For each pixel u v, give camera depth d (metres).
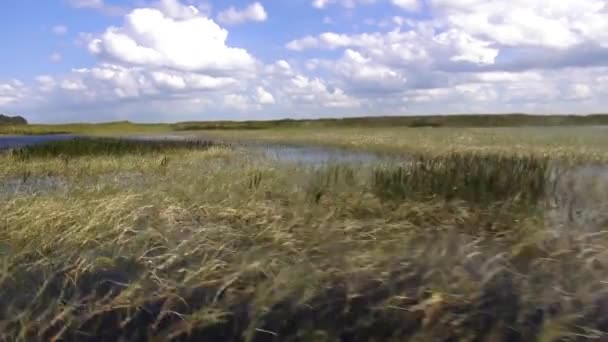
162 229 7.55
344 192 9.72
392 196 9.16
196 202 9.12
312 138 35.78
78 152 21.58
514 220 7.68
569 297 4.95
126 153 21.33
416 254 6.25
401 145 24.44
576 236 6.84
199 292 5.34
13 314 4.91
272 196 10.07
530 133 32.25
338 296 5.14
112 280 5.75
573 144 21.55
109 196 9.46
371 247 6.59
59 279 5.79
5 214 8.15
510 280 5.41
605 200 9.33
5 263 6.00
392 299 4.97
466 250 6.32
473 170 10.12
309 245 6.63
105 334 4.56
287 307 4.95
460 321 4.54
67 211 8.08
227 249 6.54
